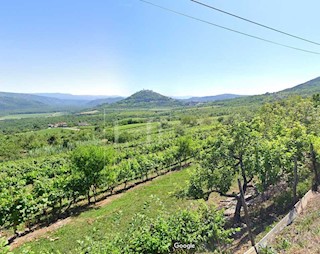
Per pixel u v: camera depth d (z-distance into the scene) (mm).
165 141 52031
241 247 10320
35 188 21578
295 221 11305
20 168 48781
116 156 39219
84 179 23828
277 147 14930
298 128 18672
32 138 86062
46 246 15469
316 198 13625
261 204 15586
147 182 31422
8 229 19125
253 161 14109
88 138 71188
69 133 88125
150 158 34875
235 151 14273
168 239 7531
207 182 13789
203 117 85250
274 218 13016
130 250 7145
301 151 17125
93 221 19141
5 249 6609
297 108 30922
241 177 15609
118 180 28375
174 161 39438
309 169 17391
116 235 8273
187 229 8086
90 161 24234
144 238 7371
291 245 9039
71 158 25203
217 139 14773
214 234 8633
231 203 17344
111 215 19828
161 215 8812
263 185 14695
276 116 28156
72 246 14875
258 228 12328
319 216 11133
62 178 23828
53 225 19531
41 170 37781
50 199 20891
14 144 78438
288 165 15094
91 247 7543
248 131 14352
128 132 64625
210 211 9547
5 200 17672
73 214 21781
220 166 14125
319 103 38656
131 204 22109
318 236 9219
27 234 18188
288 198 14688
